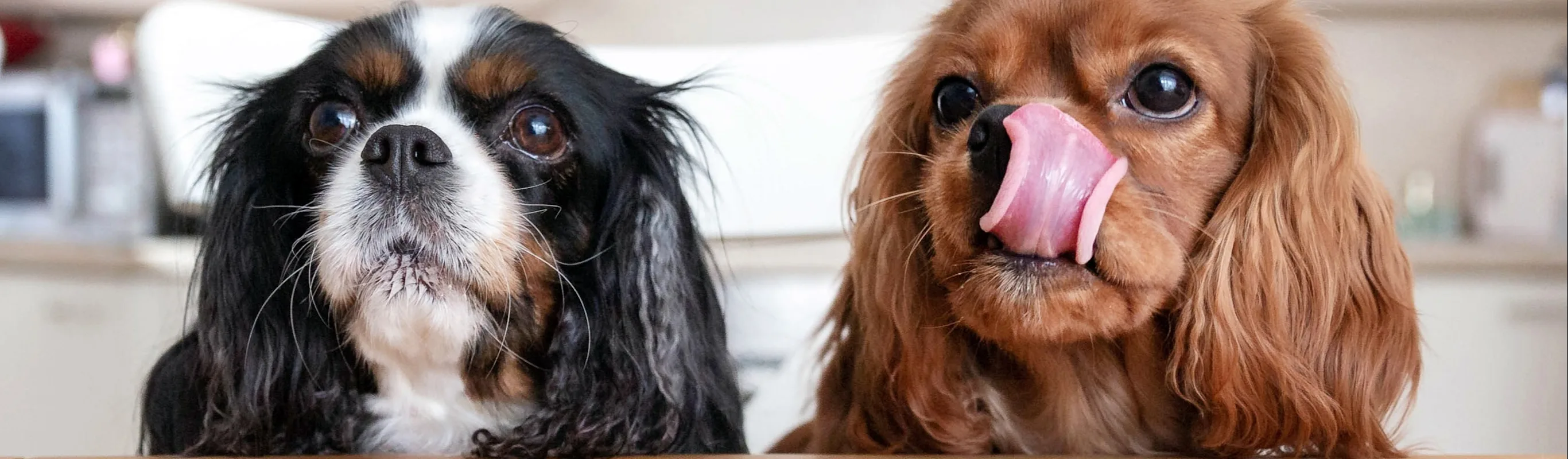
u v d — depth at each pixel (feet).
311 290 3.09
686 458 2.38
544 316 3.21
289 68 3.53
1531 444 6.89
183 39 4.65
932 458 2.31
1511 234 7.73
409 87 3.06
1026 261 2.25
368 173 2.88
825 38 7.72
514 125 3.11
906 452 2.96
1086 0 2.57
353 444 3.26
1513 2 8.29
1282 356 2.64
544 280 3.15
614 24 7.72
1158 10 2.56
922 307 2.90
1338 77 2.86
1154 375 2.83
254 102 3.40
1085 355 2.84
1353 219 2.77
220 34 4.64
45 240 7.32
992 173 2.27
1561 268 6.93
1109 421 2.93
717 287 3.89
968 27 2.79
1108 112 2.53
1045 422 2.97
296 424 3.20
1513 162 7.78
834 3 7.72
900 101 3.10
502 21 3.24
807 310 5.27
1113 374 2.87
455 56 3.06
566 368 3.22
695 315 3.46
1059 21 2.59
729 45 6.95
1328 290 2.70
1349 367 2.71
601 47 4.77
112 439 6.75
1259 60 2.76
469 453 3.09
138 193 7.97
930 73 2.90
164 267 7.00
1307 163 2.72
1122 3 2.55
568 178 3.18
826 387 3.27
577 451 3.11
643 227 3.37
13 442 6.94
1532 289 6.93
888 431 3.00
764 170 4.75
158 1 9.11
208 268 3.30
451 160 2.90
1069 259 2.26
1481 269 6.95
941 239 2.42
